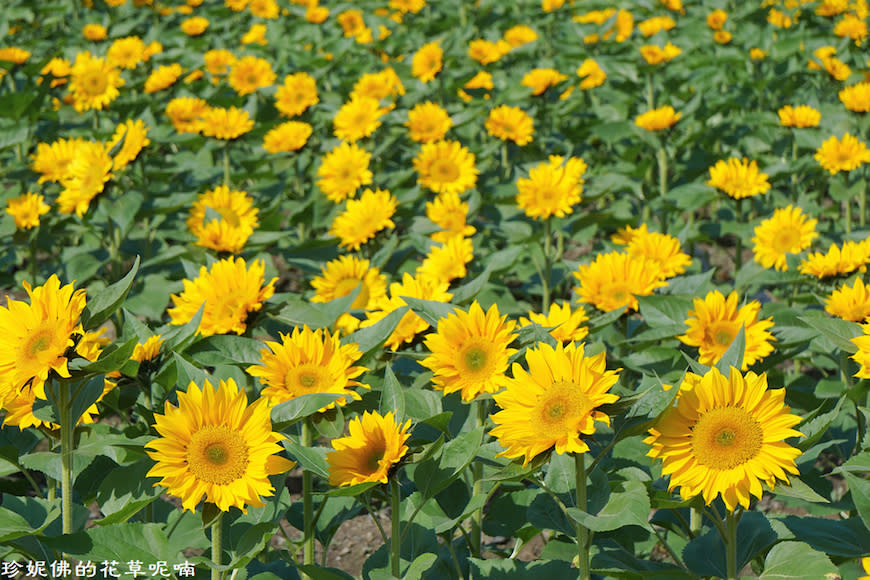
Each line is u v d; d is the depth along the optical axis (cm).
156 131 482
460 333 217
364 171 363
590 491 215
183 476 199
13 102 442
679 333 249
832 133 418
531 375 197
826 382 260
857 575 225
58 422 212
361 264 281
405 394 231
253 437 199
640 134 421
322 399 204
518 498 235
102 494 216
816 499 196
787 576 209
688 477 199
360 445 205
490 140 507
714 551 216
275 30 734
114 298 204
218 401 200
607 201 482
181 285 336
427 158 374
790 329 252
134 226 399
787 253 292
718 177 364
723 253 441
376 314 245
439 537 238
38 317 201
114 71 473
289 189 463
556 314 243
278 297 243
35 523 222
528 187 320
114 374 225
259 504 198
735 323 245
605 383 195
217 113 423
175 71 501
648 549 238
